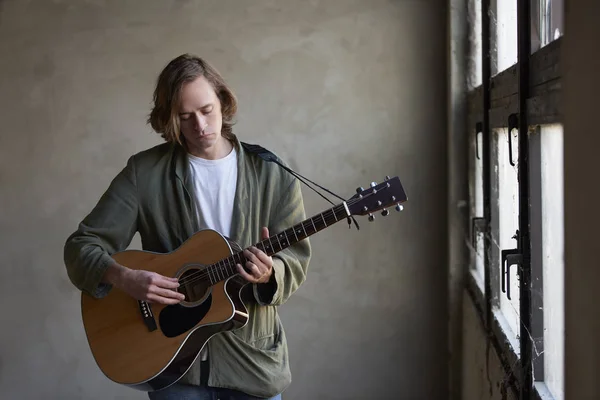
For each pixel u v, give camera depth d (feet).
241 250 7.45
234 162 7.78
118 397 12.83
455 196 11.54
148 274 7.39
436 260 12.12
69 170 12.55
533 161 6.28
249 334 7.63
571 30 3.73
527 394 6.44
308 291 12.34
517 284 7.77
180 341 7.44
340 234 12.24
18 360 12.79
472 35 11.27
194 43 12.28
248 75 12.22
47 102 12.49
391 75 12.03
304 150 12.20
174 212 7.73
